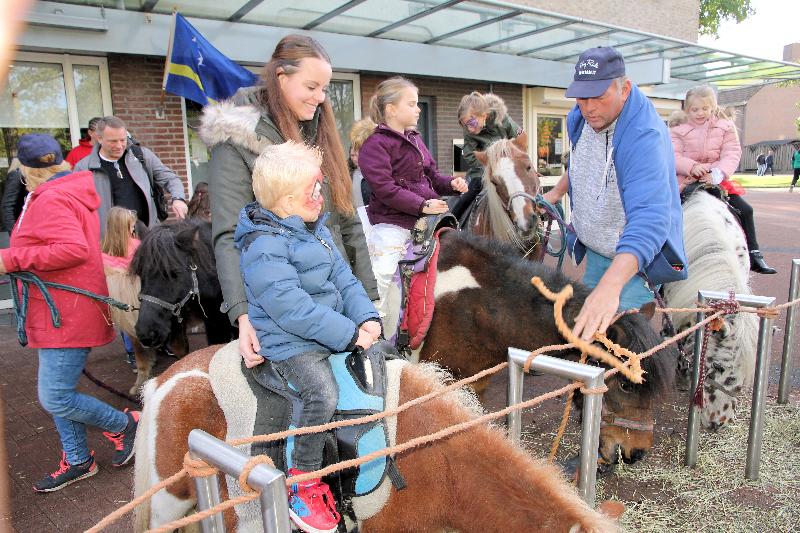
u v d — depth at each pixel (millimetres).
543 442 3664
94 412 3277
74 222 2912
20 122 7086
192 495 2080
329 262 1976
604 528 1416
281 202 1883
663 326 3469
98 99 7457
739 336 3299
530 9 8438
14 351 5852
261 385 1923
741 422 3721
